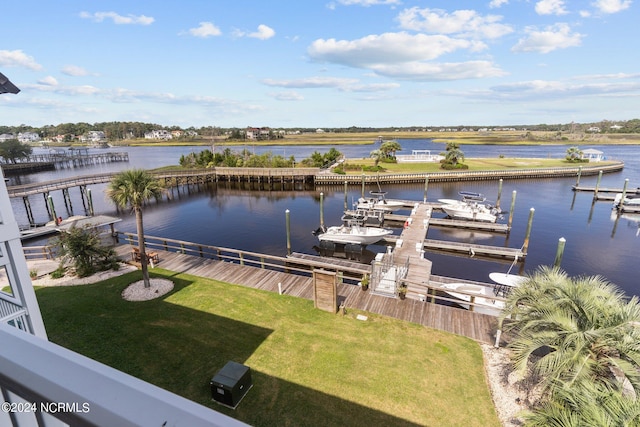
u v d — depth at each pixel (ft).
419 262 57.57
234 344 32.45
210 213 108.47
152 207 118.11
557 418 16.99
